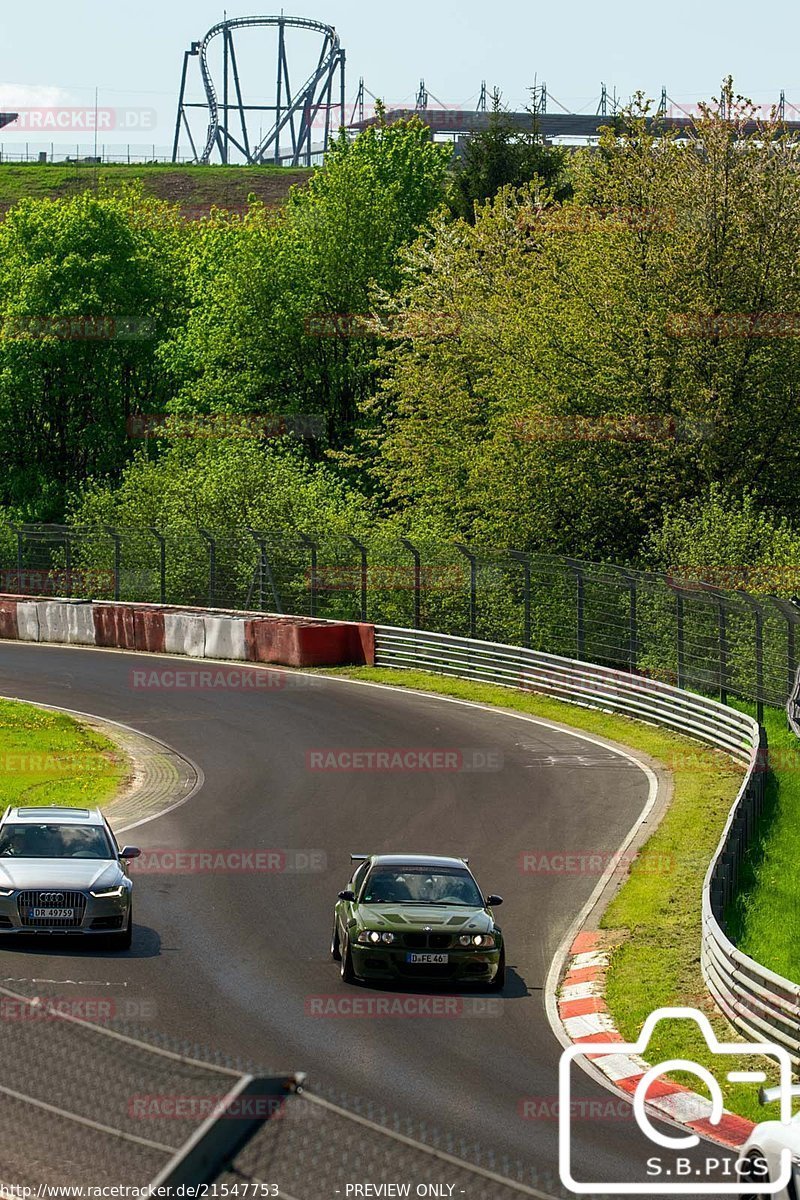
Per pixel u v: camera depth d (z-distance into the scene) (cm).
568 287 10431
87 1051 1627
